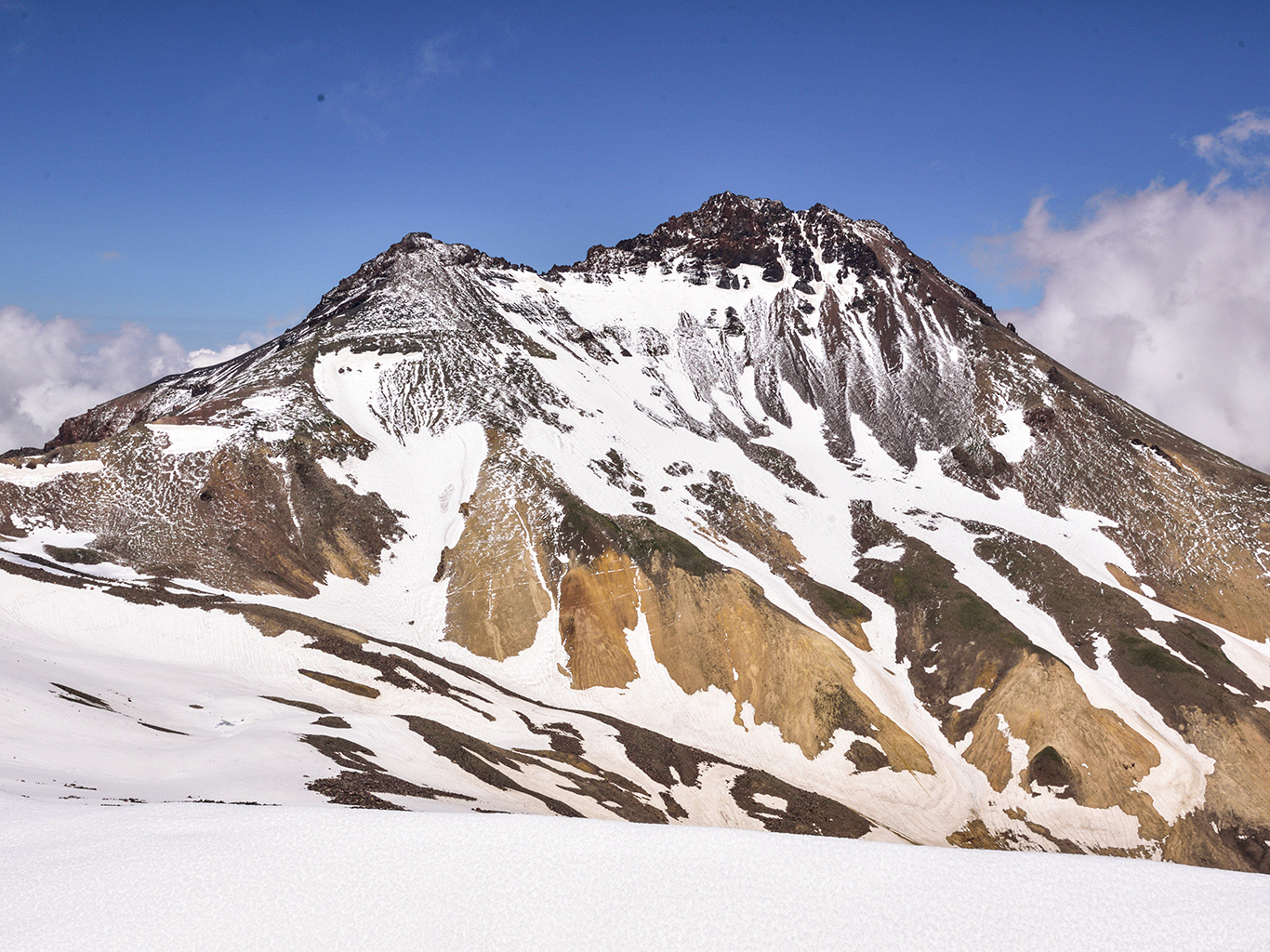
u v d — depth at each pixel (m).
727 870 17.02
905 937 14.55
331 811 20.56
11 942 14.38
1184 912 15.41
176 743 40.28
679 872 16.88
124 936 14.52
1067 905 15.73
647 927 14.83
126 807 21.28
